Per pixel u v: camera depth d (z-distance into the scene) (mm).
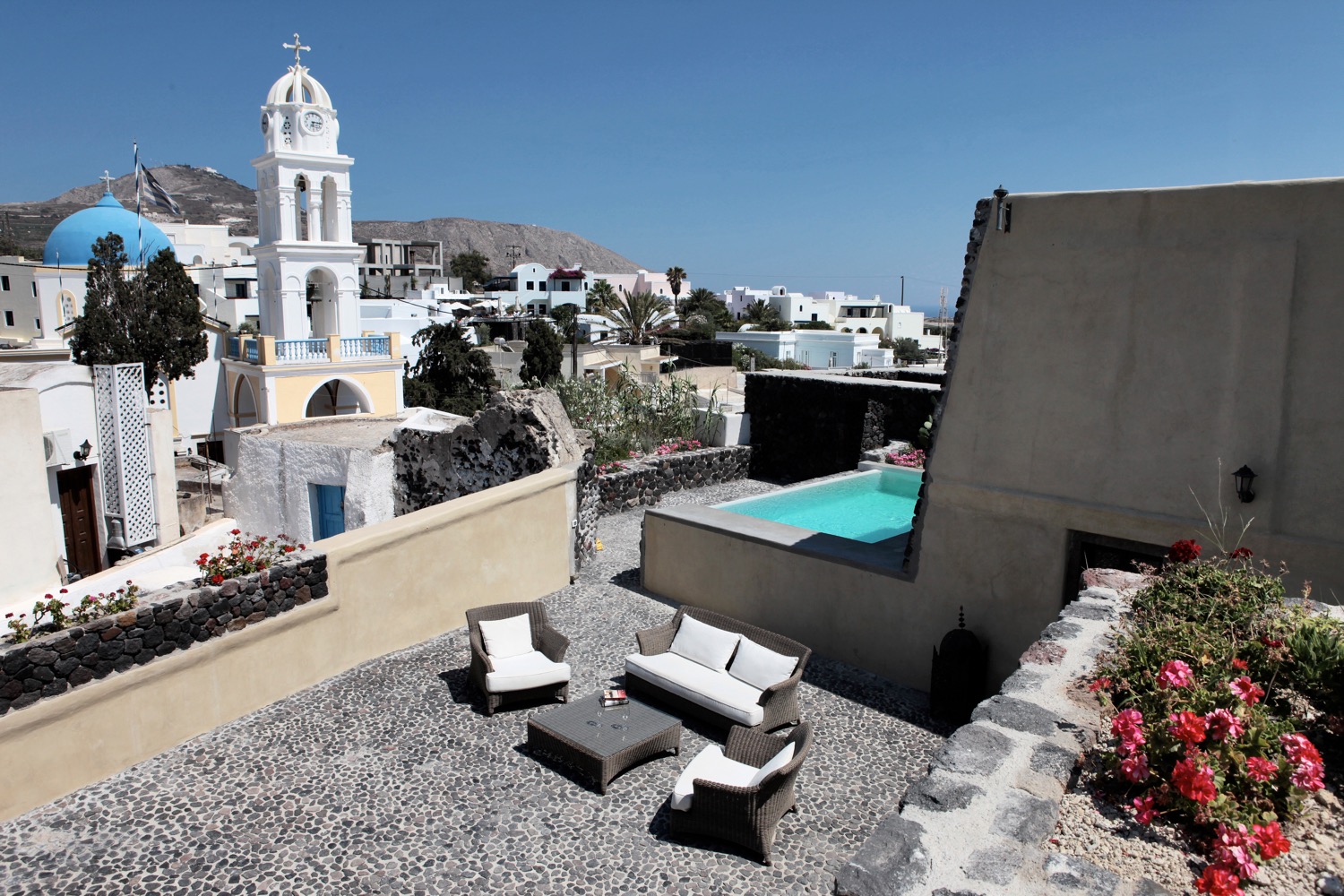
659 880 5465
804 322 107688
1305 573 6590
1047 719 4508
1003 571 8070
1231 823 3518
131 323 30000
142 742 6871
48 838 5855
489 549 10180
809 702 8133
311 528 16062
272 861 5621
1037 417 7828
